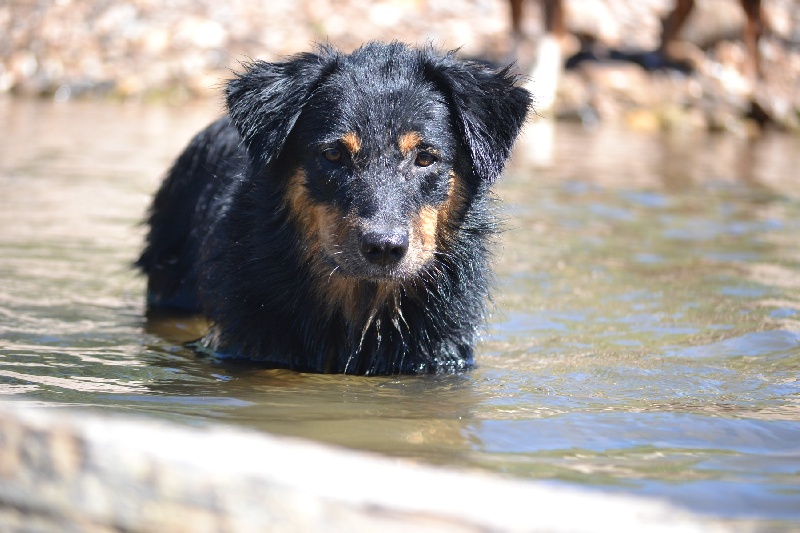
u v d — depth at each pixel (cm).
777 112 1750
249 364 579
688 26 1859
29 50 1794
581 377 549
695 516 318
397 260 536
